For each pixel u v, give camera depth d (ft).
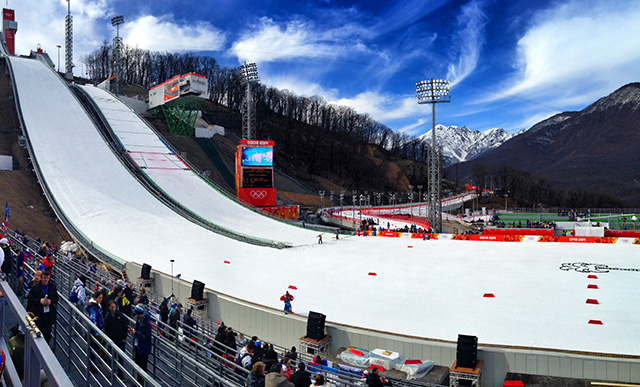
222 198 249.75
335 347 66.80
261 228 212.43
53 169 211.61
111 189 209.46
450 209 459.73
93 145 249.34
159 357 44.86
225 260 133.59
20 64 330.34
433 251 161.48
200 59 637.71
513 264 131.95
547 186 593.01
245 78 297.53
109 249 141.08
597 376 53.72
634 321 74.59
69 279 61.16
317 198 415.64
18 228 166.81
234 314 79.36
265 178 270.46
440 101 223.10
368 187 567.59
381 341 62.95
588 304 85.87
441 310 82.58
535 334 68.33
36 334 16.61
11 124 269.23
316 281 107.76
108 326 36.52
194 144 370.12
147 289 100.99
